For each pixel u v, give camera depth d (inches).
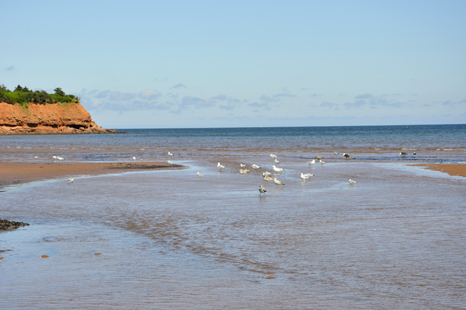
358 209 680.4
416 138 3708.2
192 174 1213.7
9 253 444.8
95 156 2005.4
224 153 2187.5
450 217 611.2
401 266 398.3
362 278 369.1
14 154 2112.5
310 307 310.3
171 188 930.7
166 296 330.3
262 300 323.0
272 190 898.1
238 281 364.5
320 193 853.8
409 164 1497.3
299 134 5669.3
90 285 353.1
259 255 438.0
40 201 765.3
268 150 2406.5
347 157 1857.8
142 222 593.0
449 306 311.4
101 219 614.2
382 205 714.2
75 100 7406.5
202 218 617.3
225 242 488.4
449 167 1352.1
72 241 495.2
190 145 3031.5
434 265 399.5
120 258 430.0
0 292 335.6
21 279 366.0
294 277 373.7
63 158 1867.6
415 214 636.1
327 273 382.6
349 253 440.5
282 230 542.3
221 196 819.4
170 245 478.0
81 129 7258.9
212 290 343.6
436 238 493.0
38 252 449.7
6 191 885.8
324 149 2449.6
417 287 347.6
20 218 624.1
